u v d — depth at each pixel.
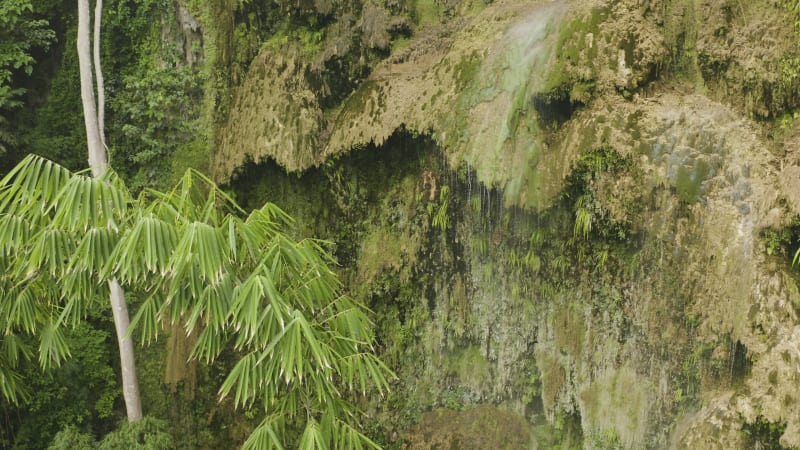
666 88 7.43
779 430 5.65
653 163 6.89
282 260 6.10
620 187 7.03
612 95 7.27
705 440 6.06
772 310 6.00
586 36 7.45
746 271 6.27
